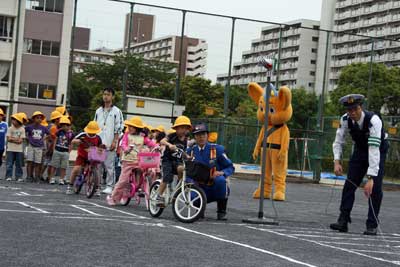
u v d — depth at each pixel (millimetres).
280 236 9625
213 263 6809
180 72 29141
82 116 27938
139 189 12781
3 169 22234
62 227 8781
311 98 34781
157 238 8352
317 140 31484
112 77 28281
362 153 11016
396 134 32969
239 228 10312
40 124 17766
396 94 63156
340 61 96000
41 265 6129
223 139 31609
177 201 10695
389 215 16234
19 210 10523
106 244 7578
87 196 14047
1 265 6016
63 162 17406
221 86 30656
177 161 10992
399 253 8789
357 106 10703
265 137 11852
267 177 19094
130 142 12898
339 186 29859
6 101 27172
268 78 12070
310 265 7102
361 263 7551
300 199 20188
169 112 28812
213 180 11195
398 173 32656
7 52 37000
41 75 35625
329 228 11547
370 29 110938
